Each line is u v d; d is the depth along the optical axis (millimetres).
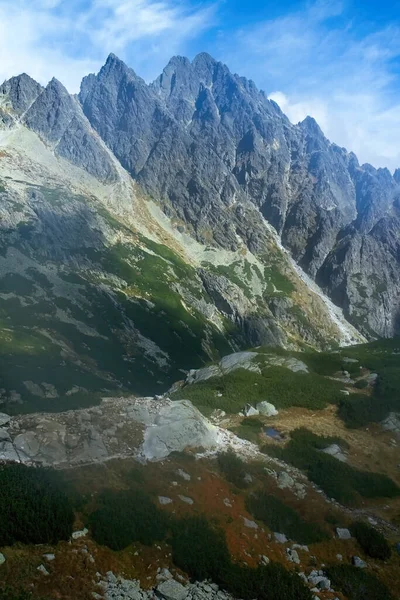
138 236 184125
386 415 51125
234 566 22781
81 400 41938
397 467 42406
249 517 27156
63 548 20641
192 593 20828
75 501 23047
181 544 22891
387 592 25016
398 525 32156
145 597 20031
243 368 62094
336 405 53375
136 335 122250
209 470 30375
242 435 41406
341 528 29203
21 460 25625
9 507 20875
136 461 28062
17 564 18891
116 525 22344
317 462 38469
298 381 57781
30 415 30484
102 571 20391
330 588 24094
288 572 23891
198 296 169375
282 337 184125
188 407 34969
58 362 84875
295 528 27656
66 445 27375
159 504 25109
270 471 33938
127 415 32000
